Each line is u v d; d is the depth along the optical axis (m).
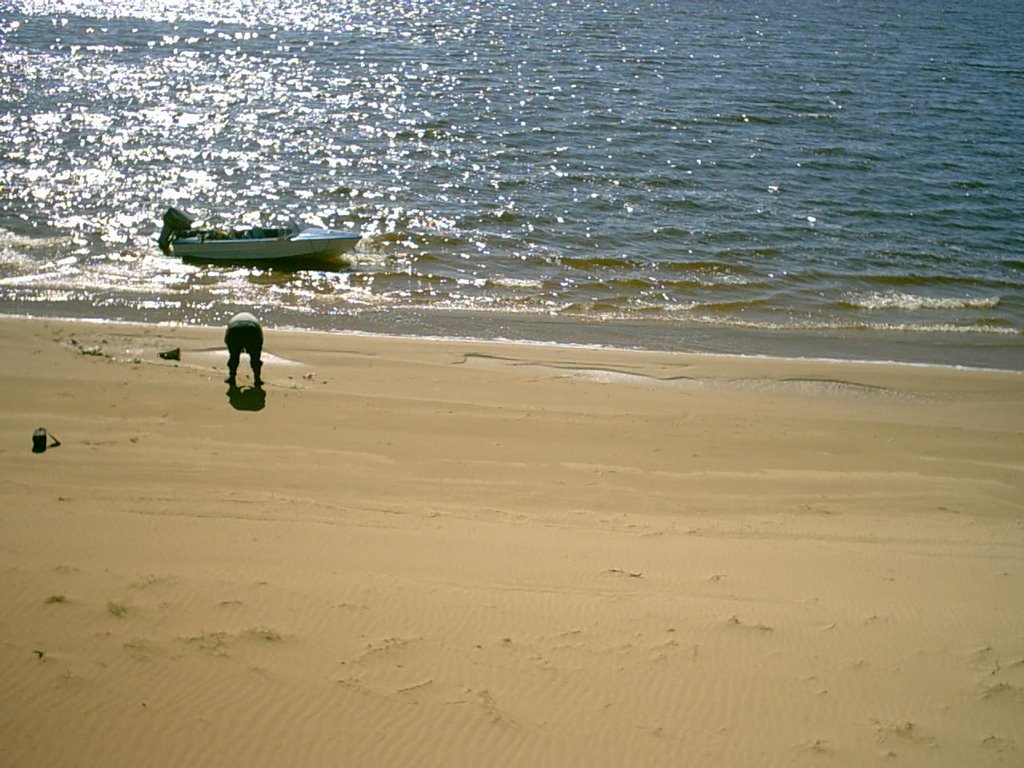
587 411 19.78
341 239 29.41
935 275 31.16
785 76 57.59
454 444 17.47
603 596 11.27
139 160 37.88
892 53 66.62
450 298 27.50
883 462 18.23
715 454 17.98
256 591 10.57
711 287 29.38
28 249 28.94
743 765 8.51
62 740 8.16
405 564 11.74
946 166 41.91
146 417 17.45
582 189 37.12
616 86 53.47
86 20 69.25
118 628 9.63
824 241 33.38
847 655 10.28
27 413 17.20
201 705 8.66
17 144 38.75
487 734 8.61
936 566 13.05
